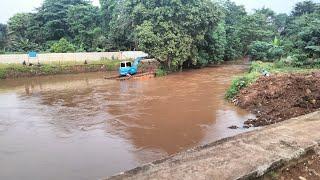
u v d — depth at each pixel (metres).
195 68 38.25
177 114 15.38
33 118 15.45
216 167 5.07
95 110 16.81
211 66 40.75
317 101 14.34
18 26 46.12
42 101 19.67
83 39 44.59
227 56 47.88
